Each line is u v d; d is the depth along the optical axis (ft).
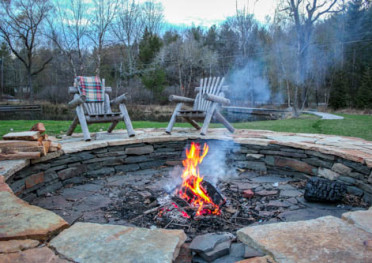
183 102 14.73
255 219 7.51
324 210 8.07
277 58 73.56
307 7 46.42
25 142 8.69
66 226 4.45
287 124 29.12
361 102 70.28
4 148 8.46
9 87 115.14
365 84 70.74
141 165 12.60
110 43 77.15
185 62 99.96
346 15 77.92
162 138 12.85
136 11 93.91
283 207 8.32
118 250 3.76
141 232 4.32
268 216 7.68
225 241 5.81
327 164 9.92
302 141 11.59
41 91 98.43
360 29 77.61
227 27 113.19
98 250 3.74
